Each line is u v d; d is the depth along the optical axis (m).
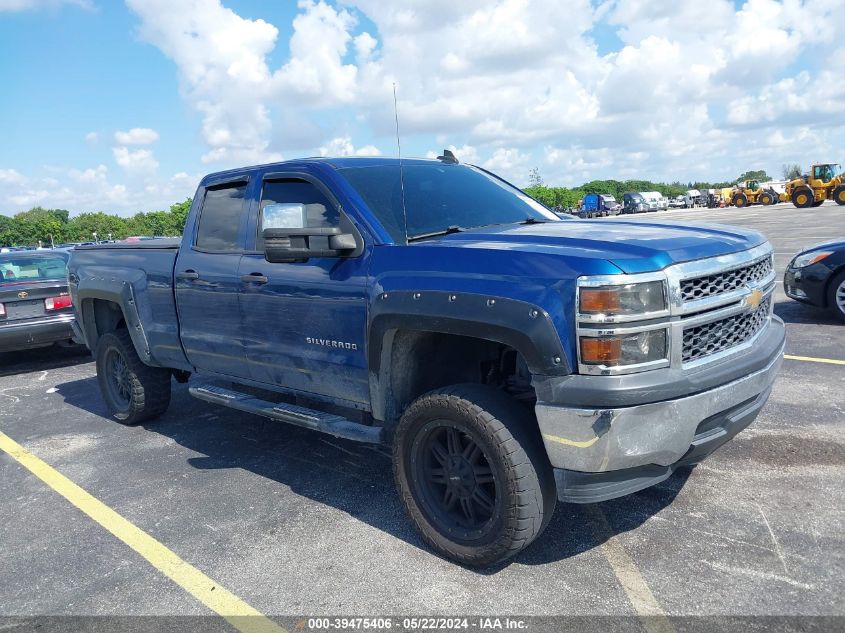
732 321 2.99
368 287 3.37
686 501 3.57
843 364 5.98
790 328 7.73
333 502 3.93
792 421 4.60
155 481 4.44
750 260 3.07
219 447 5.03
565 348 2.68
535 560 3.12
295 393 4.08
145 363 5.28
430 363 3.55
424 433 3.18
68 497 4.28
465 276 2.99
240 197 4.40
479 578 3.01
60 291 8.28
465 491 3.12
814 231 20.48
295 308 3.81
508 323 2.77
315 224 3.81
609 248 2.84
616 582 2.89
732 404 2.88
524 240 3.16
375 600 2.89
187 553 3.43
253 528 3.65
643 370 2.66
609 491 2.77
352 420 3.81
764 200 53.03
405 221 3.49
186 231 4.80
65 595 3.12
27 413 6.46
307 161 4.06
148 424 5.75
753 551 3.04
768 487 3.65
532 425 2.95
